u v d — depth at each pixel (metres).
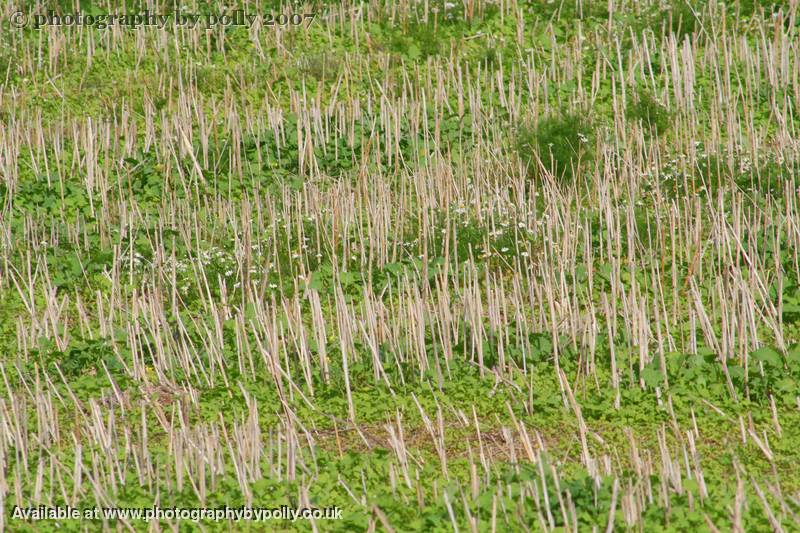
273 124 54.12
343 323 36.97
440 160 49.19
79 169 51.59
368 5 66.06
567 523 25.58
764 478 28.73
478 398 34.31
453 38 63.50
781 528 25.36
